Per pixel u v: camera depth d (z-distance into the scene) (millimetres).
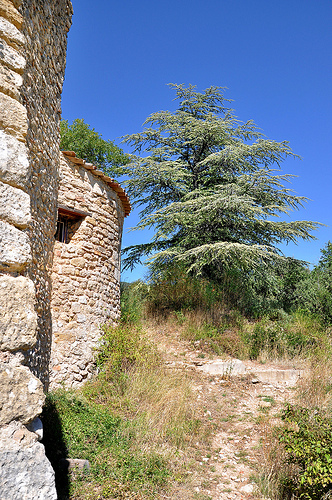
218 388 8234
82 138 17469
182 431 6031
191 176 16531
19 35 3039
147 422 5852
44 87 4875
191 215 14305
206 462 5566
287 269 16219
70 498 3881
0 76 2824
